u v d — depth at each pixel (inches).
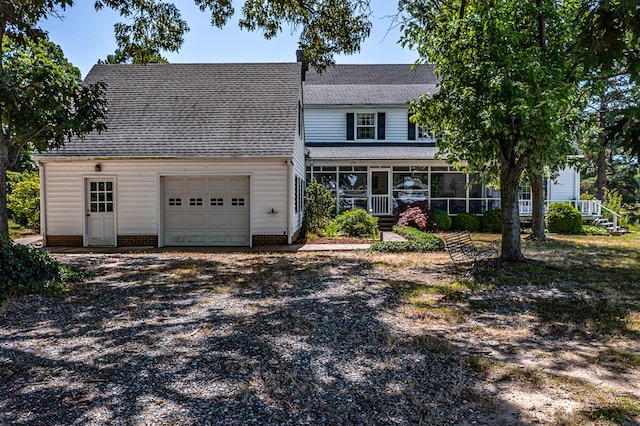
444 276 327.0
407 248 463.8
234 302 250.1
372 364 159.0
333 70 949.2
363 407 127.0
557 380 145.6
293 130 522.3
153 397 132.7
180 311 231.0
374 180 763.4
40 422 118.4
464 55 328.5
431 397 133.0
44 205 510.3
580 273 338.0
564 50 324.8
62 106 310.5
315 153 729.6
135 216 509.0
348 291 277.4
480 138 310.2
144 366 156.9
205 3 402.0
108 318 218.2
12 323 209.8
